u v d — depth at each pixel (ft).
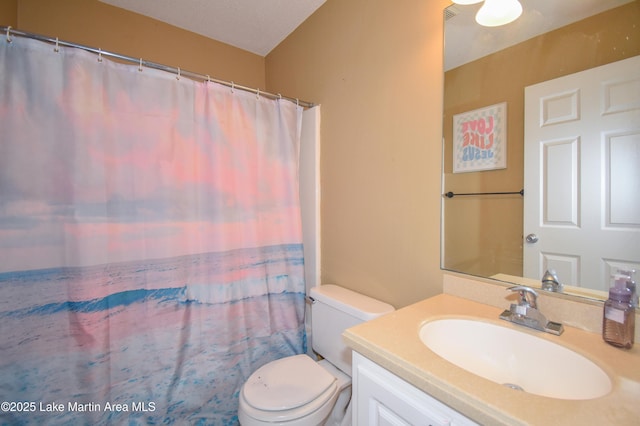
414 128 4.00
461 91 3.51
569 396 2.28
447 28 3.59
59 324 3.67
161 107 4.26
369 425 2.56
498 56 3.22
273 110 5.30
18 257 3.45
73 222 3.69
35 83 3.48
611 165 2.53
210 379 4.69
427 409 2.08
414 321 2.89
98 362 3.86
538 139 2.96
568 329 2.69
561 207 2.82
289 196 5.48
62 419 3.69
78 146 3.68
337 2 5.18
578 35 2.69
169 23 6.13
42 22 4.98
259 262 5.15
